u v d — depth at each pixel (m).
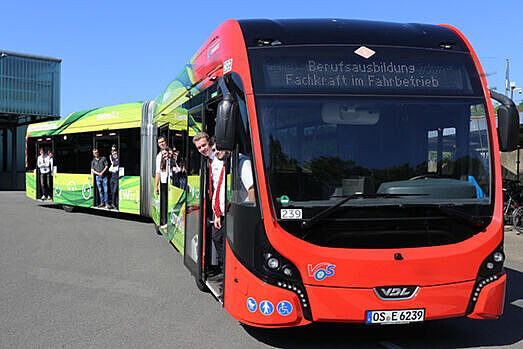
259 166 4.71
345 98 4.91
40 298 6.66
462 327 5.68
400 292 4.55
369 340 5.24
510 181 14.48
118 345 4.98
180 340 5.14
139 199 14.72
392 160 4.82
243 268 4.78
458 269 4.64
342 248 4.59
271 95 4.88
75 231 13.09
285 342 5.15
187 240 7.66
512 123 5.02
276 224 4.61
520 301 6.80
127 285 7.39
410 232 4.68
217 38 5.99
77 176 17.42
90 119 17.09
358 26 5.37
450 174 4.89
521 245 11.62
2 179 40.00
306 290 4.51
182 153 8.30
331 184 4.72
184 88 8.30
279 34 5.17
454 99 5.04
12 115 38.19
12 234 12.47
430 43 5.27
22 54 37.03
